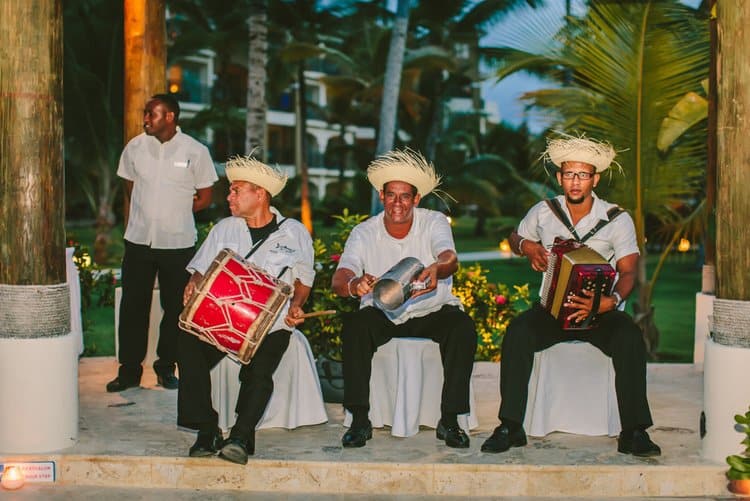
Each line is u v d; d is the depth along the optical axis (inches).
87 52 908.6
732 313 187.3
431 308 209.0
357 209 1336.1
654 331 410.6
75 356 197.5
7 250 191.3
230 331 182.2
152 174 248.1
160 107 245.3
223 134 1358.3
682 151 375.2
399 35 885.2
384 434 209.0
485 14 1000.2
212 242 201.2
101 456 190.5
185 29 1101.7
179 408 190.4
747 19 183.0
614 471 185.2
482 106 1669.5
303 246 202.1
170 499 183.0
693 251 792.9
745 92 184.2
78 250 325.1
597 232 207.8
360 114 1333.7
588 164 205.6
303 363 213.3
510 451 196.2
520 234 217.6
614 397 208.4
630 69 361.7
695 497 184.5
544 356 208.4
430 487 185.8
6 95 189.3
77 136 913.5
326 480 187.5
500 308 298.4
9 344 190.9
